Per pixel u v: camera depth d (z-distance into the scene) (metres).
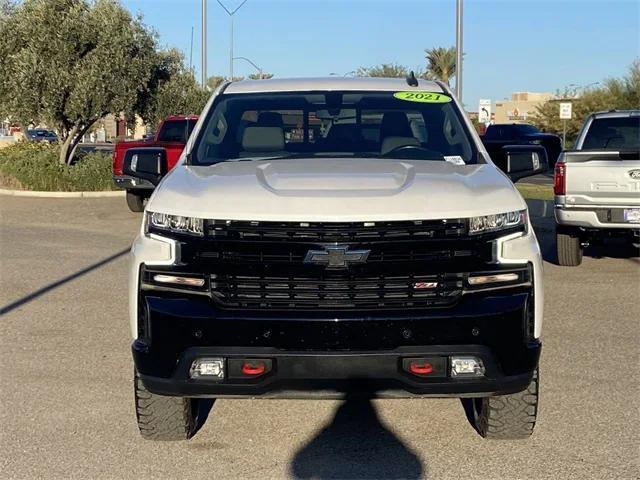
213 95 6.03
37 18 20.69
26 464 4.61
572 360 6.61
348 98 5.82
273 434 5.12
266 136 5.51
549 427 5.14
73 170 21.42
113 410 5.51
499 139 30.53
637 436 4.98
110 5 21.72
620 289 9.52
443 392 4.12
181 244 4.17
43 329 7.71
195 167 5.11
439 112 5.75
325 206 4.10
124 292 9.41
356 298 4.08
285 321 4.04
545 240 13.49
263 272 4.09
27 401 5.68
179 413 4.75
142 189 17.02
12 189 21.50
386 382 4.10
